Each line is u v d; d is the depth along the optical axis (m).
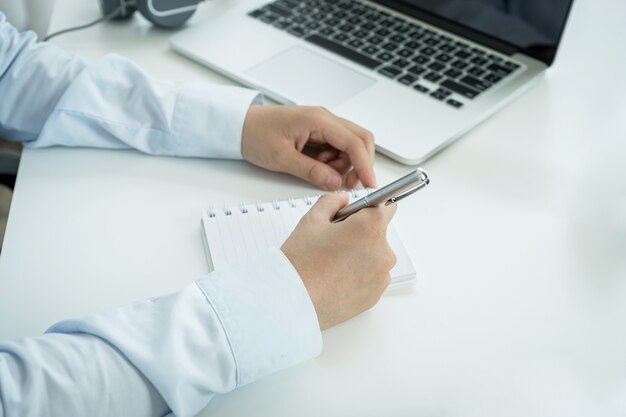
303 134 0.66
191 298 0.47
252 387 0.47
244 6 0.91
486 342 0.50
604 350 0.49
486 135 0.71
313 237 0.52
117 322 0.46
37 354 0.43
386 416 0.45
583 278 0.55
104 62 0.70
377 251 0.51
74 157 0.67
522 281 0.54
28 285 0.53
